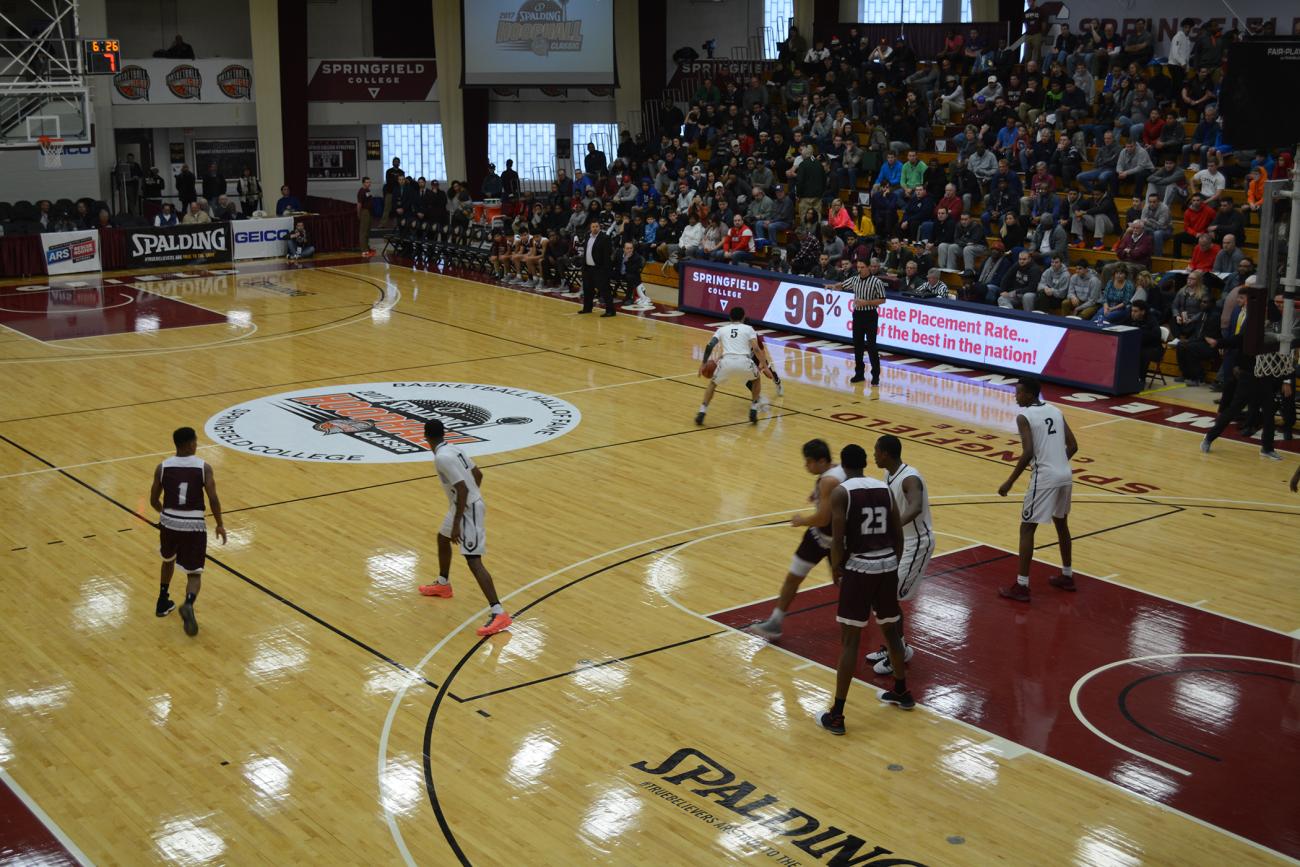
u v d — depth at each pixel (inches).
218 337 861.2
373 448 597.3
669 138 1242.0
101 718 336.8
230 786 302.4
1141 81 960.3
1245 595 424.2
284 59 1305.4
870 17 1365.7
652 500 522.6
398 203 1285.7
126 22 1355.8
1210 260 761.6
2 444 601.6
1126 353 699.4
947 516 502.9
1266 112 458.6
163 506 388.8
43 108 1217.4
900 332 816.3
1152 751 319.0
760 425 644.7
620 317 945.5
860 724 333.7
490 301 1011.9
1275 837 279.9
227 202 1234.0
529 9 1302.9
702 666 369.1
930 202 932.6
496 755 317.4
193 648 380.8
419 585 431.2
